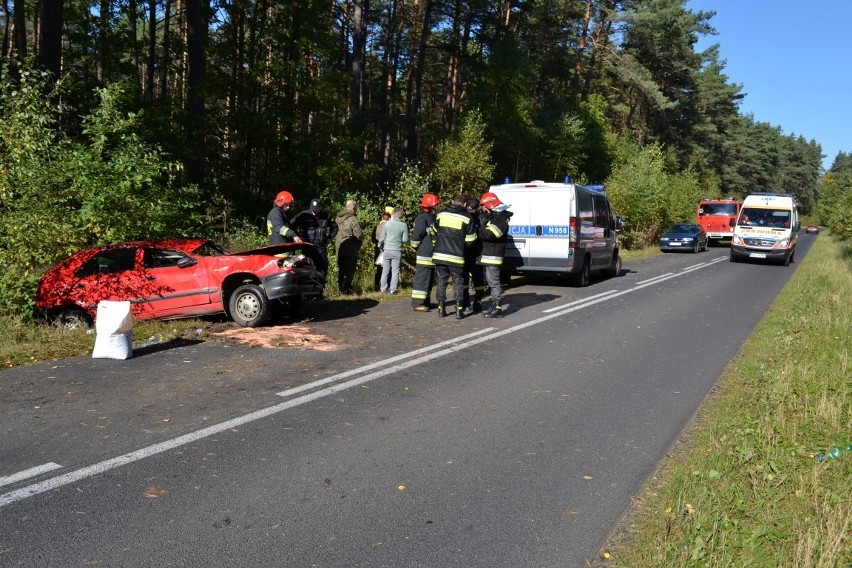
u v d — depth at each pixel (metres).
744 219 25.17
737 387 6.68
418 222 11.44
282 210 10.65
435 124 44.88
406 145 37.00
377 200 17.22
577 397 6.27
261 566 3.17
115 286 8.92
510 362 7.68
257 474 4.25
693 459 4.59
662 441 5.07
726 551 3.33
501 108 35.56
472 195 27.73
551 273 15.44
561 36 48.16
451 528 3.61
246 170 18.81
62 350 7.59
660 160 41.03
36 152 9.93
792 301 13.12
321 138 18.38
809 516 3.74
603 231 17.53
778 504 3.91
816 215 113.19
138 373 6.65
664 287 16.23
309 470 4.34
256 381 6.46
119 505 3.76
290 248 9.69
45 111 10.07
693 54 55.59
